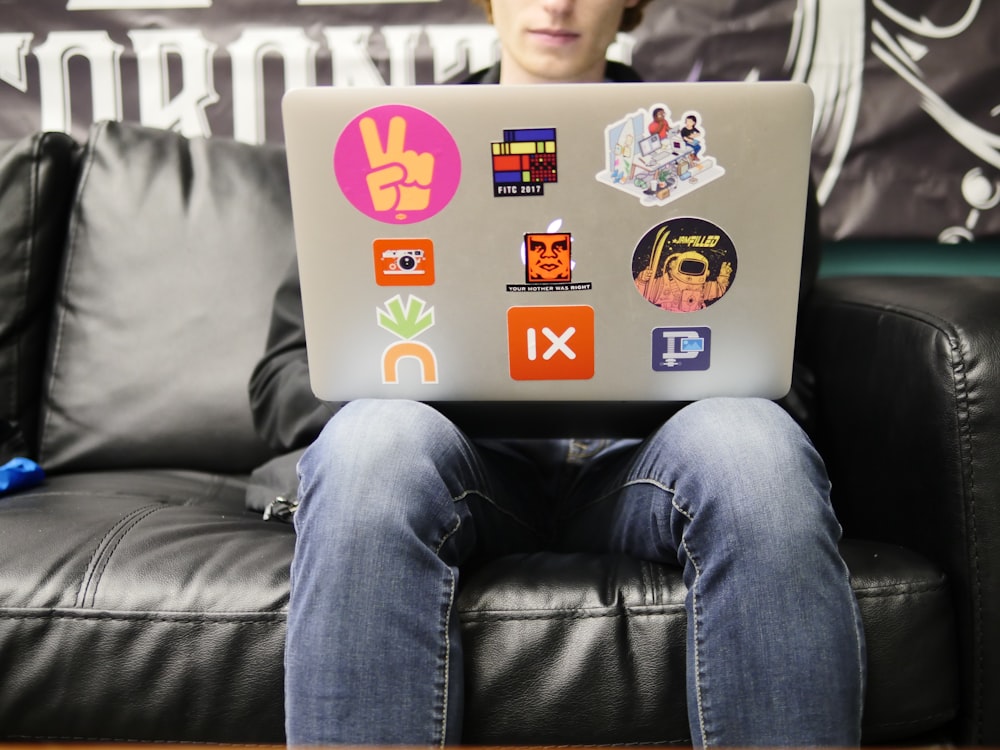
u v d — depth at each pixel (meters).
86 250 1.20
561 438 0.78
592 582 0.73
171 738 0.71
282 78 1.42
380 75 1.41
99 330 1.17
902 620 0.72
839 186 1.39
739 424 0.65
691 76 1.39
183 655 0.70
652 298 0.63
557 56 0.99
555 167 0.60
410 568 0.61
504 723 0.69
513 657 0.69
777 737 0.58
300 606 0.61
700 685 0.61
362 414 0.66
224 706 0.70
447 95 0.59
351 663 0.58
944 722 0.76
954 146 1.37
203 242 1.19
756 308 0.63
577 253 0.62
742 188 0.61
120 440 1.14
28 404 1.19
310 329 0.66
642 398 0.67
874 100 1.37
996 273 1.44
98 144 1.25
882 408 0.86
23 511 0.85
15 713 0.70
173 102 1.43
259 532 0.83
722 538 0.62
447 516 0.66
